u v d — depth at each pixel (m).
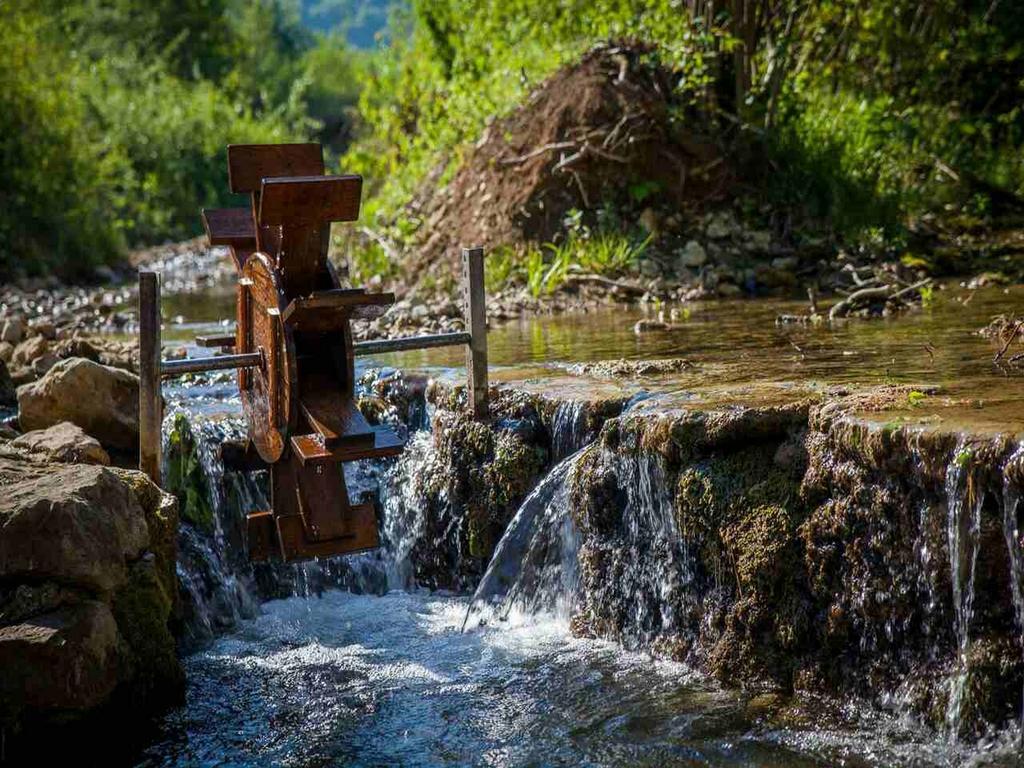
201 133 31.28
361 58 61.25
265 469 6.47
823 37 14.74
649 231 11.41
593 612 5.74
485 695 5.14
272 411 5.80
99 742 4.82
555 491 6.04
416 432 6.99
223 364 5.90
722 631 5.15
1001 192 13.98
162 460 6.54
